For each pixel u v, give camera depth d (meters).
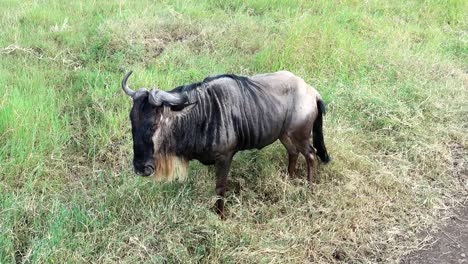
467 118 5.82
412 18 8.37
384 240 4.20
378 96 5.83
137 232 3.89
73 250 3.72
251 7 8.24
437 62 6.80
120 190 4.22
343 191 4.52
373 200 4.53
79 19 7.26
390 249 4.12
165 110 3.62
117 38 6.58
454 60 7.13
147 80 5.67
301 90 4.28
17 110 4.91
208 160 4.03
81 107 5.43
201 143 3.86
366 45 6.91
